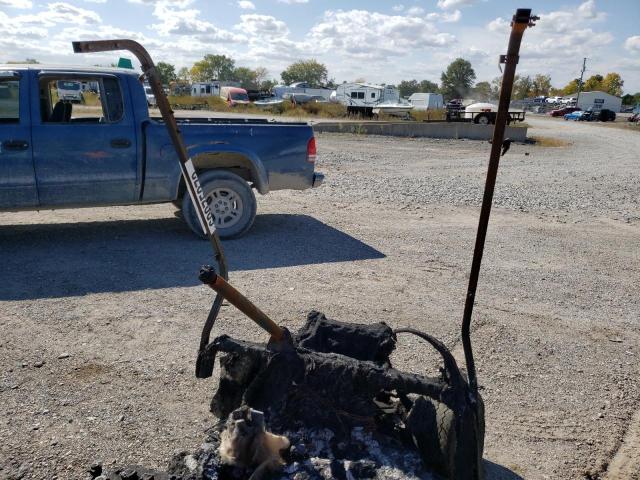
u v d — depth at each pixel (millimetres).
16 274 5844
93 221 8188
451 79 117750
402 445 2662
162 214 8734
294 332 4715
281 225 8461
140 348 4324
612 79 146125
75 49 2217
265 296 5523
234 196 7422
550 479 3156
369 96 49719
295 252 7078
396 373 2506
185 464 2508
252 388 2590
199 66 152875
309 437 2619
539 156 22656
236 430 2400
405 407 2875
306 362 2580
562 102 109875
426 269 6645
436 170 16234
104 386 3781
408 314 5262
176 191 7168
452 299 5715
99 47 2246
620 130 47000
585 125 54875
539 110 95375
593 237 8664
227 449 2416
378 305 5445
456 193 11836
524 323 5227
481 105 38188
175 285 5688
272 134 7496
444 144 26156
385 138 28156
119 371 3979
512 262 7141
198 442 3268
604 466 3283
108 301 5211
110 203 6961
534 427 3623
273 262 6625
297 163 7680
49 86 6832
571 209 10727
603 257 7602
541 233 8750
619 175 16547
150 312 4996
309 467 2469
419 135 30328
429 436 2498
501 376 4223
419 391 2459
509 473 3180
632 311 5691
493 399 3912
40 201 6652
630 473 3234
